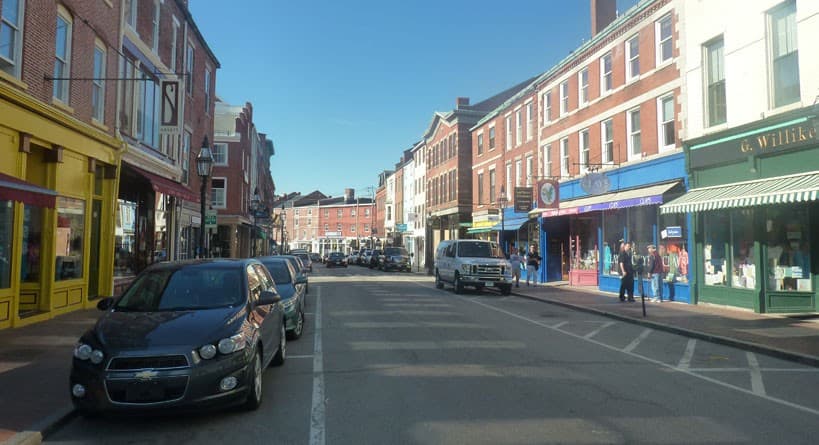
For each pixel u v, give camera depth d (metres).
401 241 63.69
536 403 6.38
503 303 17.97
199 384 5.39
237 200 39.78
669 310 15.10
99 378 5.30
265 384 7.25
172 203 22.09
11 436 5.04
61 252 12.77
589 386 7.21
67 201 12.93
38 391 6.56
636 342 10.75
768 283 14.23
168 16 20.70
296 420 5.75
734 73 14.89
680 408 6.25
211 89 28.73
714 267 16.19
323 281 29.45
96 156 14.09
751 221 14.76
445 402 6.41
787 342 10.06
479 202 37.97
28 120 10.91
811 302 13.88
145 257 19.25
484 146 36.97
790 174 13.23
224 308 6.40
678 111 17.47
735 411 6.16
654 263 17.94
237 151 40.03
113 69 15.24
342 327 12.29
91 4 13.75
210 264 7.35
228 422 5.70
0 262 10.66
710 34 15.83
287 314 10.12
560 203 25.22
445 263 22.92
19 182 8.34
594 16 25.00
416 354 9.23
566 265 27.70
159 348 5.41
